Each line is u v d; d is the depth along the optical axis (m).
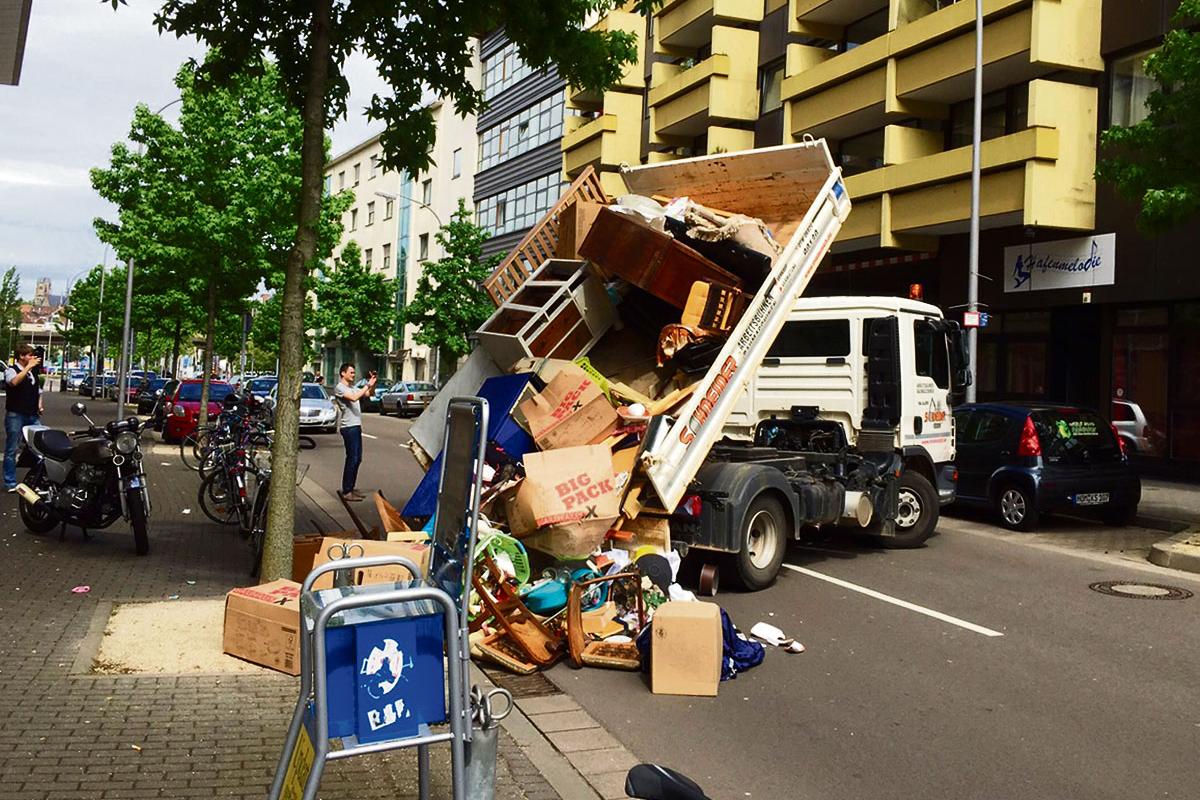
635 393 8.46
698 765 4.92
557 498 6.97
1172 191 11.41
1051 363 20.64
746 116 29.75
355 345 52.47
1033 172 18.97
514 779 4.54
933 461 11.27
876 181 22.88
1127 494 13.15
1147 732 5.43
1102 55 19.42
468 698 3.30
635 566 7.20
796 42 27.84
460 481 3.67
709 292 8.45
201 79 8.02
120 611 6.91
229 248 20.77
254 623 5.92
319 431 29.62
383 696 3.16
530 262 9.89
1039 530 12.94
